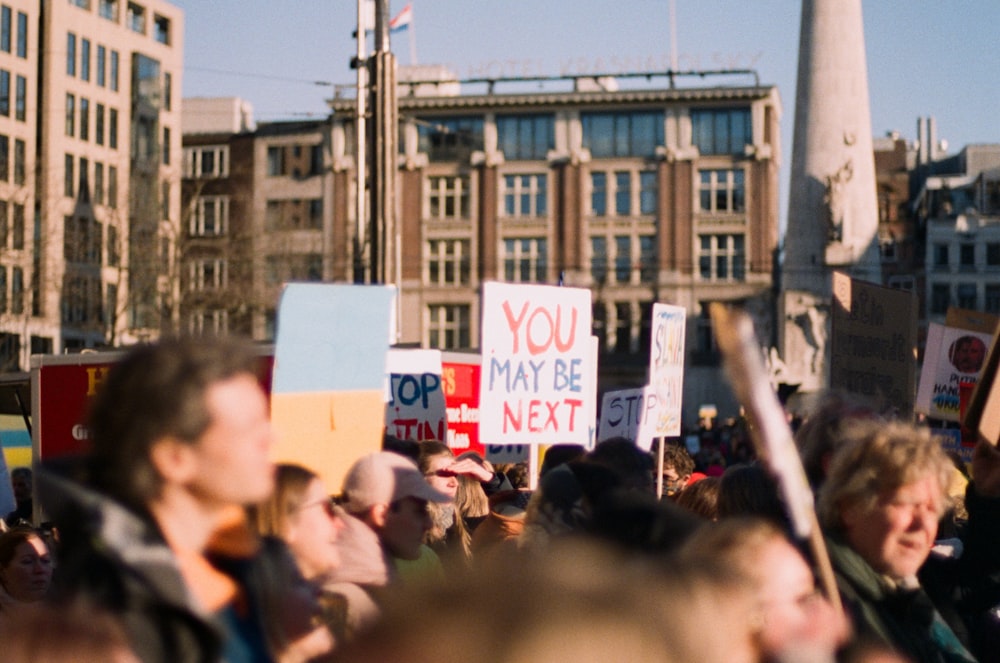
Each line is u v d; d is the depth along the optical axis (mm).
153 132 82750
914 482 4551
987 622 5477
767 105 78688
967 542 5613
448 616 1334
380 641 1342
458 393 17984
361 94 31047
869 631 4473
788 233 55406
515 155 81125
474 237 81125
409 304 81312
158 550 2951
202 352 3180
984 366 5578
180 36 86250
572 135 80312
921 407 13867
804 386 54688
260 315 73750
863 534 4598
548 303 10195
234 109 89125
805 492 3135
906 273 94625
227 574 3289
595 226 80062
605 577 1381
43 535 8492
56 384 14188
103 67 79875
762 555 3080
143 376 3127
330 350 6078
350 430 6125
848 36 54156
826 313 54688
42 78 75938
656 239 79625
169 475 3119
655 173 79750
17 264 64000
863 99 54531
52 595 3002
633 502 4125
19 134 74000
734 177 79062
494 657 1304
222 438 3107
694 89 78812
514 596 1340
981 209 92000
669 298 79000
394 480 5754
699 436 45594
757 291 78312
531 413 10141
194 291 66000
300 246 83125
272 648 3336
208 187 84812
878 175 96000
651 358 11172
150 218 69938
